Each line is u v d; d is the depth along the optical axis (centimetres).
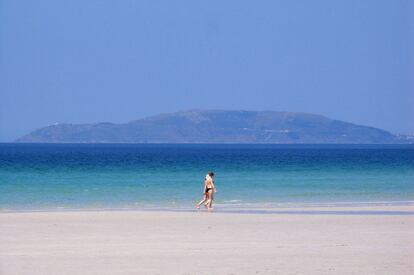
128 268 5369
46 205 11669
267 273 5175
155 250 6231
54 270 5291
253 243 6662
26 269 5328
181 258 5812
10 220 8744
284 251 6178
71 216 9269
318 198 13062
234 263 5578
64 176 19225
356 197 13312
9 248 6356
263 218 9012
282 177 19088
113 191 14575
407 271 5266
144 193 14112
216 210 10469
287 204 11719
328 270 5291
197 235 7262
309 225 8181
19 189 15038
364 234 7338
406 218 9000
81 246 6475
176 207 11244
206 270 5291
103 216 9288
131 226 8088
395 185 16238
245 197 13212
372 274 5159
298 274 5141
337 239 6944
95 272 5209
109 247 6419
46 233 7444
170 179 18062
